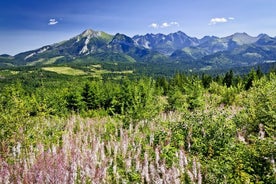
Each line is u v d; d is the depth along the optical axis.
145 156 13.25
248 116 18.00
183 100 29.28
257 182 10.68
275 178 10.75
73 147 15.60
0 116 17.38
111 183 12.47
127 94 31.61
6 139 16.86
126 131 18.86
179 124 17.80
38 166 13.15
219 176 11.24
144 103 23.28
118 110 33.12
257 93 19.80
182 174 12.09
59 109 38.50
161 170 12.31
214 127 15.55
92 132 19.95
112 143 16.33
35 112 24.45
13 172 13.34
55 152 14.80
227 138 14.70
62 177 12.12
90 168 13.07
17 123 18.00
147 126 20.91
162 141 16.52
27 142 17.00
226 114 17.25
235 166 11.48
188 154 14.59
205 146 14.76
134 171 13.05
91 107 46.31
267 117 16.47
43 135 19.41
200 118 16.95
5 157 15.07
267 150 11.80
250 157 11.95
